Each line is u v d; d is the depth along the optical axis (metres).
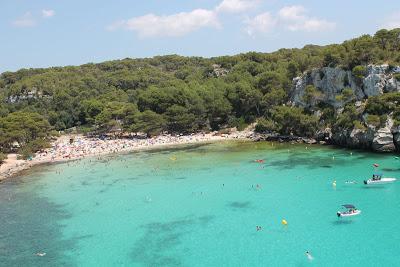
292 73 196.00
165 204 95.88
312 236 73.44
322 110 163.12
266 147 155.62
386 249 66.88
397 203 87.44
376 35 156.00
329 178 108.38
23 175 132.88
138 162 142.38
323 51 183.00
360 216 81.44
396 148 130.25
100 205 97.50
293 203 91.19
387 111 133.50
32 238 79.19
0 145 171.50
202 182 112.31
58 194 108.31
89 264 67.19
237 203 93.75
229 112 198.88
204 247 71.50
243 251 69.06
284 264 63.75
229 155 145.12
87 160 151.50
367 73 146.50
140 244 74.31
